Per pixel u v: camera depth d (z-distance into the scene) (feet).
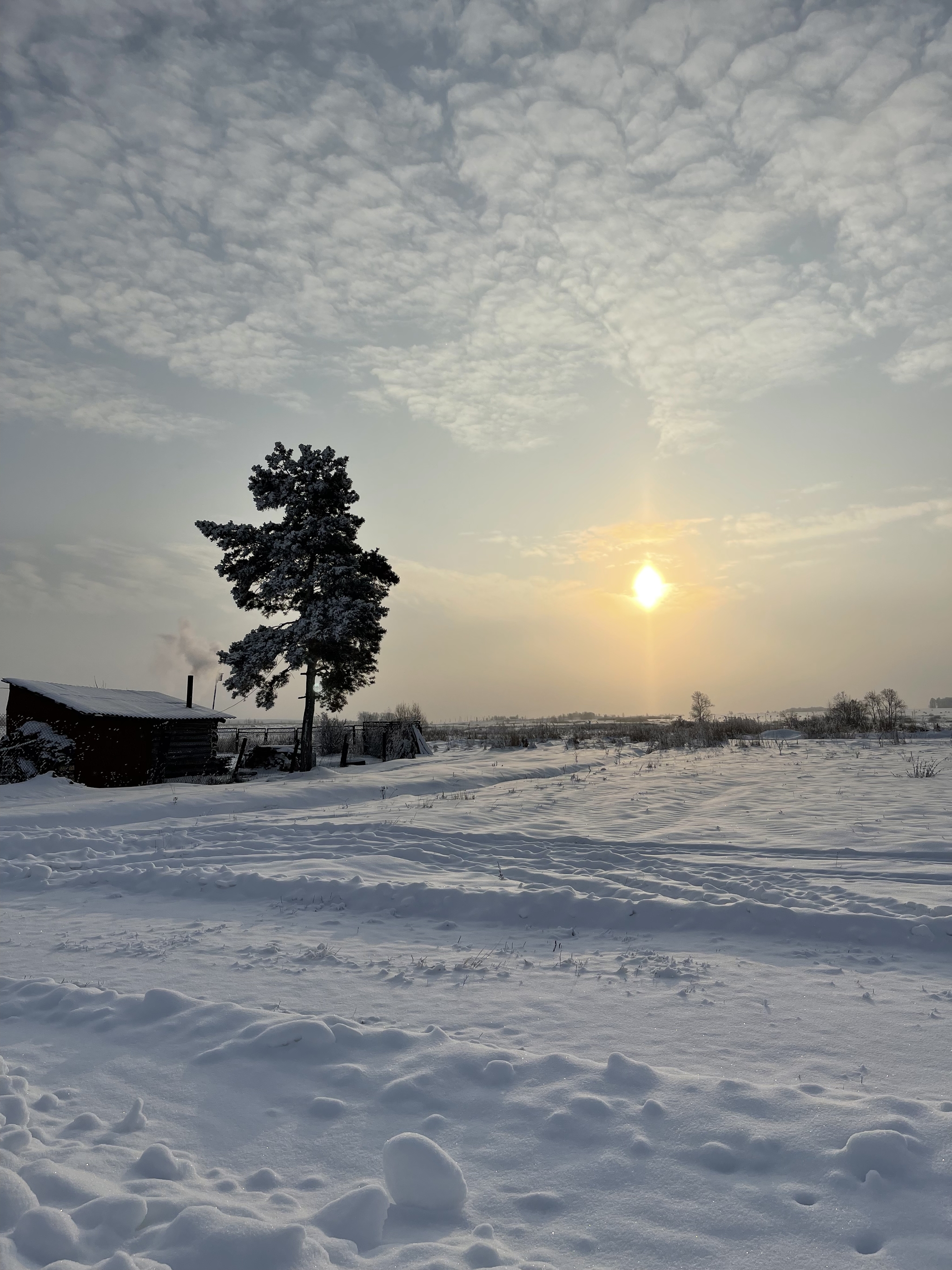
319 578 109.91
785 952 22.77
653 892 29.60
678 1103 12.27
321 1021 15.37
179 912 28.04
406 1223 9.55
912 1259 8.55
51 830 46.57
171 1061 14.48
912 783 62.34
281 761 105.09
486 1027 16.39
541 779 87.76
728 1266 8.55
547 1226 9.37
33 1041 15.53
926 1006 17.75
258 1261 8.27
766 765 85.87
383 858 37.22
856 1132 11.16
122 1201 9.23
